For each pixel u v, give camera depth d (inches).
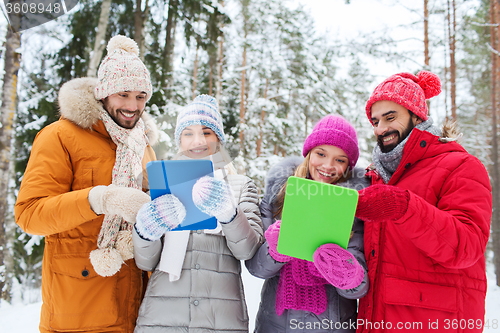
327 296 64.8
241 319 63.8
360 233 67.9
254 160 427.2
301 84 637.9
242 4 565.6
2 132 259.4
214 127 67.0
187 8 310.8
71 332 62.8
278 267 63.2
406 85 64.6
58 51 272.4
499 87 363.9
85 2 274.4
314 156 71.4
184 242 63.9
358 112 514.6
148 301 62.9
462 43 390.6
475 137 496.1
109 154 70.3
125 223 67.3
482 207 54.3
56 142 65.1
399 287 57.1
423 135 62.4
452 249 50.4
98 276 65.2
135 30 289.0
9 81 261.0
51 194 61.4
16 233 321.7
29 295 324.5
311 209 51.2
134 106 70.9
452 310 55.2
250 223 68.7
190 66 596.7
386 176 67.2
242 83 548.1
